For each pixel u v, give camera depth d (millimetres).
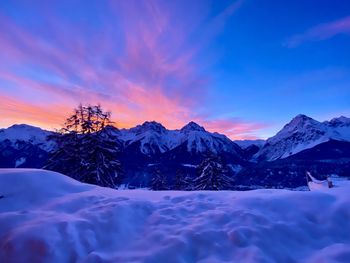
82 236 5844
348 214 6781
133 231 6457
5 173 8680
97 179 25562
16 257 5141
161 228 6480
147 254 5469
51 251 5227
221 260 5383
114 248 5770
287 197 7918
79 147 27516
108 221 6484
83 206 7539
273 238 6051
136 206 7480
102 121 28078
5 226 6051
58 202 7617
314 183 15594
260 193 8789
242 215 6879
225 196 8727
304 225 6582
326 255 5508
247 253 5512
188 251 5609
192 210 7488
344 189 8336
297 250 5824
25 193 7992
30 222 6133
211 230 6203
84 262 5184
